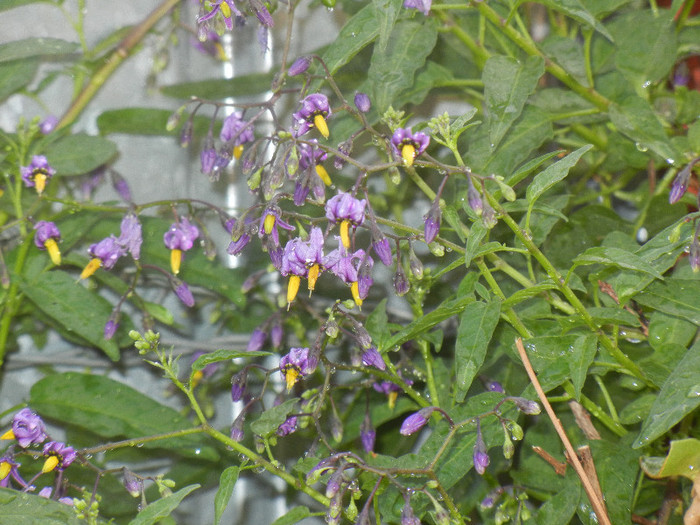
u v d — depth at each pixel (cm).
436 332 37
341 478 32
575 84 39
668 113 41
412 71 38
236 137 37
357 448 41
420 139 33
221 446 41
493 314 34
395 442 41
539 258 33
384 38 34
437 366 38
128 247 38
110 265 38
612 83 40
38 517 33
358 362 36
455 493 38
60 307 39
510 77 37
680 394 32
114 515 40
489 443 34
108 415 39
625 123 39
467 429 34
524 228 33
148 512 32
